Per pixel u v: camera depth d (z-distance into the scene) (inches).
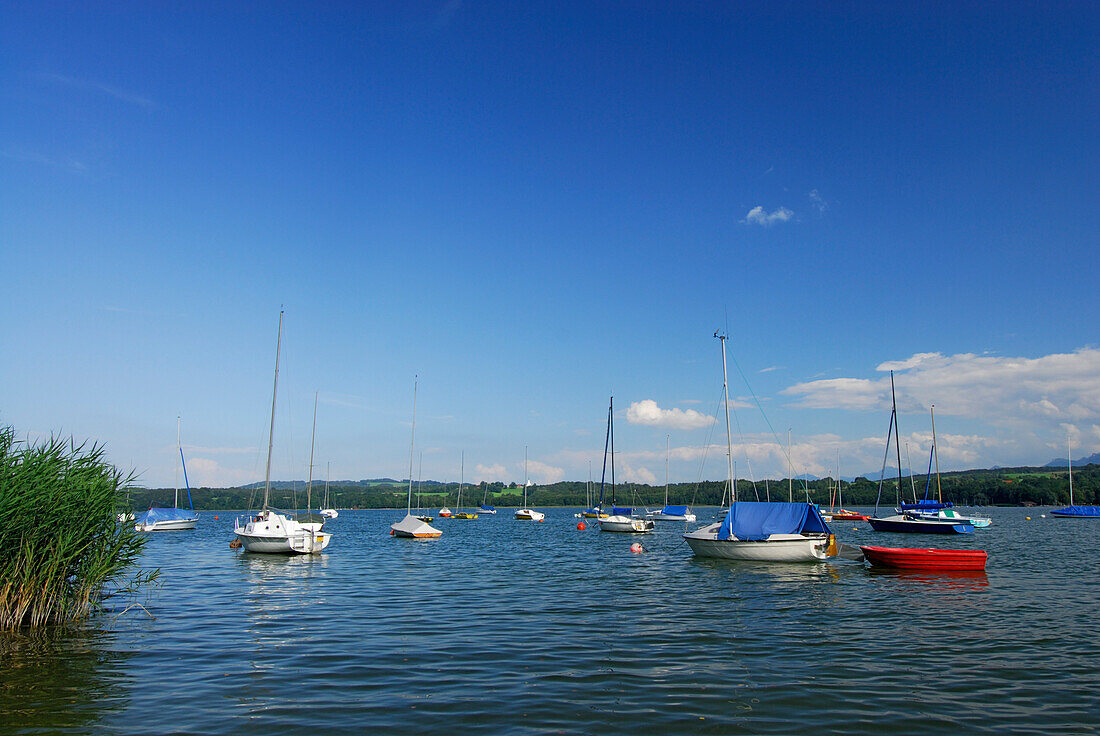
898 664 654.5
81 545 842.8
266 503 1968.5
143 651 703.1
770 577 1326.3
